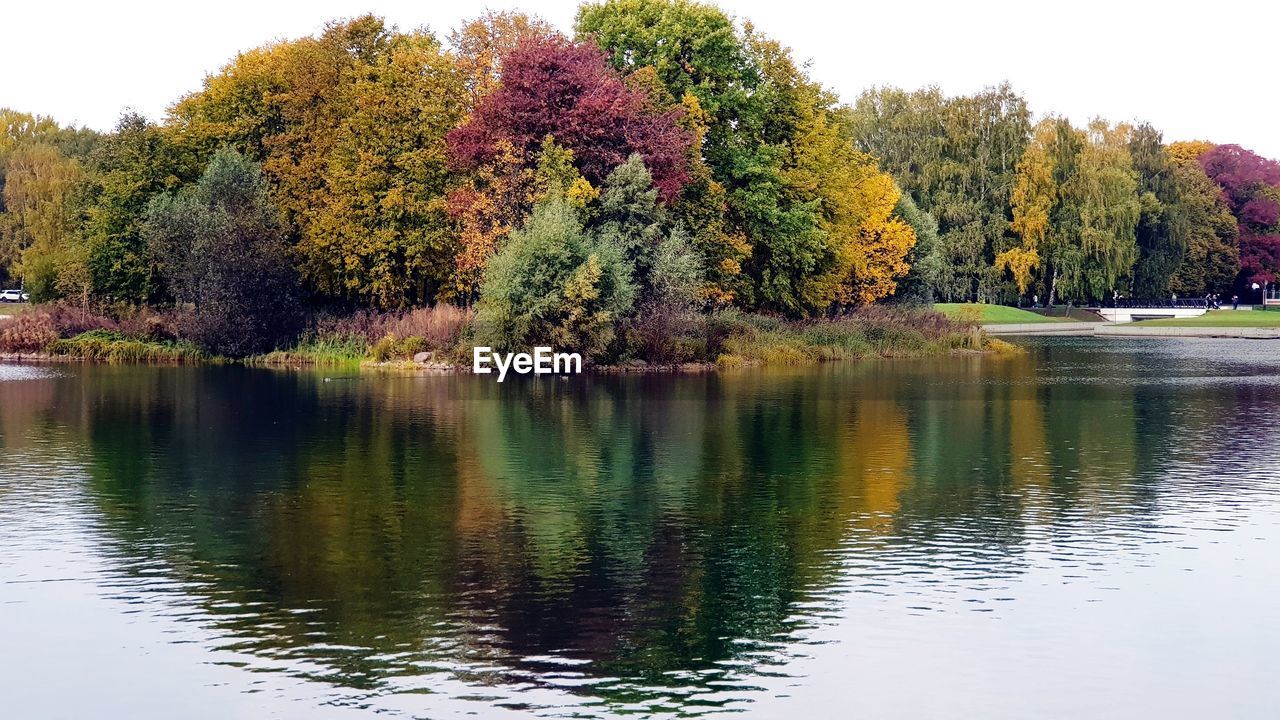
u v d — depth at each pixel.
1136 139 133.88
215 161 66.44
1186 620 15.85
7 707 12.95
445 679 13.68
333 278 68.06
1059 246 116.56
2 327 65.38
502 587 17.20
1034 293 124.81
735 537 20.23
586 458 28.44
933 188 117.88
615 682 13.62
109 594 16.78
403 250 64.81
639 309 60.03
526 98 60.53
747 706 13.01
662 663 14.23
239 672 13.88
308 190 67.62
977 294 118.69
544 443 30.95
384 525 21.03
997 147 118.44
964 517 21.86
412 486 24.66
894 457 28.86
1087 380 53.12
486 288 55.75
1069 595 16.89
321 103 68.88
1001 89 119.12
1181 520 21.64
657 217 60.97
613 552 19.20
